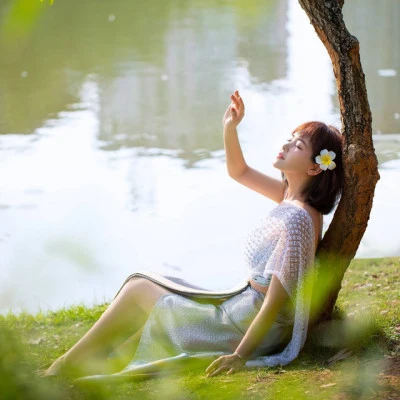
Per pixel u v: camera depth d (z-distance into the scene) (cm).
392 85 2038
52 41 2653
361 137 485
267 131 1596
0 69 2272
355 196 489
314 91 1972
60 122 1723
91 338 490
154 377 462
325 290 512
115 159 1428
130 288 502
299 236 477
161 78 2156
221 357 465
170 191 1216
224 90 2003
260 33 2812
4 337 227
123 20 3055
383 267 797
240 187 1249
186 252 966
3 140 1589
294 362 482
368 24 3006
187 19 3073
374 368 445
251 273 498
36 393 210
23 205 1152
